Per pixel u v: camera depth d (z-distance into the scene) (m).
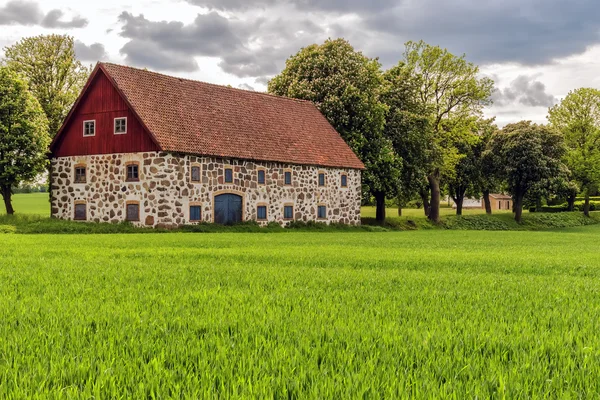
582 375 4.11
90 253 16.00
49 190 41.22
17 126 38.28
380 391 3.72
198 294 7.87
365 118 50.28
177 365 4.21
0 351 4.61
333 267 13.26
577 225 81.31
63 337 5.05
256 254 16.30
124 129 36.34
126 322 5.83
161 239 24.56
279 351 4.60
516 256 18.16
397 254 17.59
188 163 35.81
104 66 36.44
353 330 5.47
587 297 8.66
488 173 76.12
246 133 40.44
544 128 73.06
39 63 48.22
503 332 5.56
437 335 5.29
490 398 3.67
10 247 18.06
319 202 44.97
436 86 62.72
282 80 53.62
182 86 40.00
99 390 3.61
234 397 3.51
